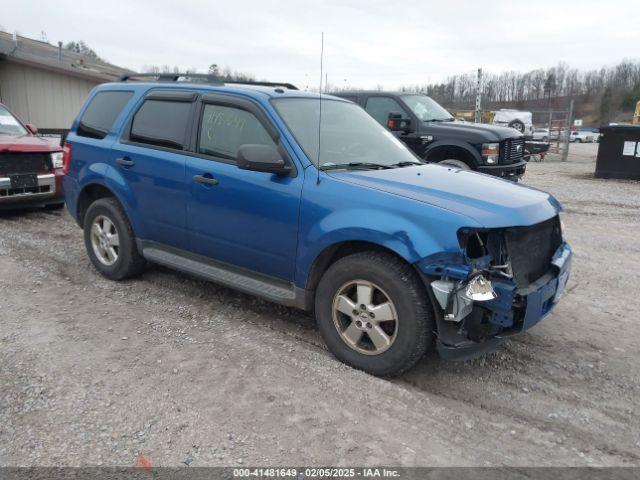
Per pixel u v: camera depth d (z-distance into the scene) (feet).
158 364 12.57
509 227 11.42
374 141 15.81
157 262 16.76
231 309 16.15
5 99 60.90
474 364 13.32
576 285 19.34
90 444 9.74
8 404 10.83
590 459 9.82
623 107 311.06
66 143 19.33
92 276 18.61
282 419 10.57
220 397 11.27
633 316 16.58
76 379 11.80
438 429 10.49
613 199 36.96
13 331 14.02
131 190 16.83
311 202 12.84
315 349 13.66
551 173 53.47
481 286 10.87
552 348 14.29
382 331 12.09
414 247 11.16
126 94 17.97
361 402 11.21
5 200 26.11
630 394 12.14
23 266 19.29
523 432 10.59
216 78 16.92
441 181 13.17
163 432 10.11
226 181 14.33
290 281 13.67
